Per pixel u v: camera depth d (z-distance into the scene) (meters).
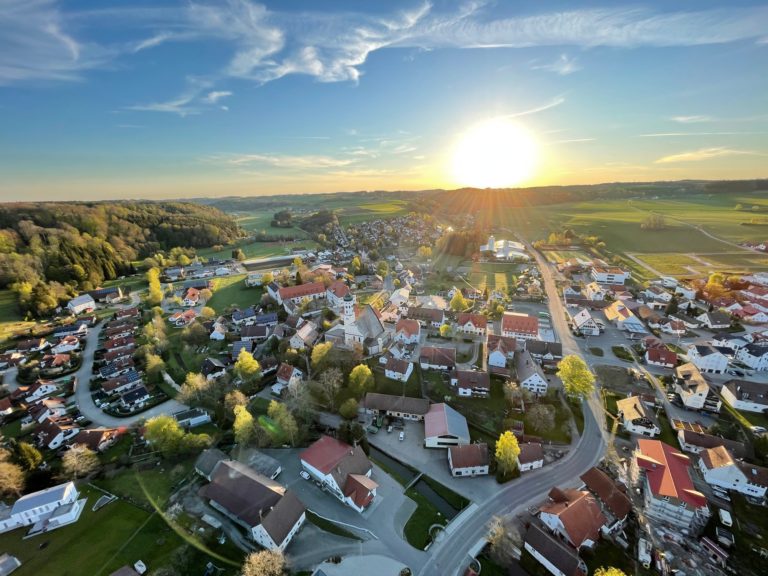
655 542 60.75
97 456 81.25
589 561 57.56
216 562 57.41
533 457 75.75
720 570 56.56
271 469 74.75
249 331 134.25
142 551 59.06
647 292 164.12
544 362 113.06
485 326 132.38
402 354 115.56
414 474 76.56
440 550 60.66
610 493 66.31
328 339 124.00
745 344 114.06
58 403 100.62
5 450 76.50
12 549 60.16
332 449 76.69
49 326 151.25
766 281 174.88
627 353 119.44
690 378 95.56
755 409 89.94
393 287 193.12
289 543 61.44
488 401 96.12
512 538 61.84
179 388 106.81
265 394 103.69
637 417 84.44
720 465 70.19
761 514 65.31
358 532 63.59
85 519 65.31
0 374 116.94
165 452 78.81
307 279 185.62
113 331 144.38
